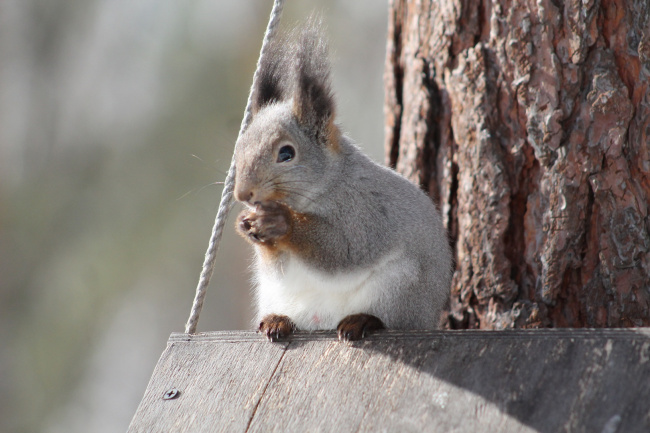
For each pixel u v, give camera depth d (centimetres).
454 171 1148
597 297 1038
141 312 2686
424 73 1179
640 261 1019
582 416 709
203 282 962
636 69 1032
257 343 909
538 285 1071
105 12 2769
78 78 2712
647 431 680
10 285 2453
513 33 1088
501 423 729
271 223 922
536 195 1075
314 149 965
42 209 2530
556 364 756
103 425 2559
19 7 2634
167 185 2580
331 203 970
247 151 938
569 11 1055
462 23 1134
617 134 1027
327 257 955
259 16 2692
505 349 789
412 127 1192
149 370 2692
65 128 2661
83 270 2544
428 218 1011
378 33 2869
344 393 810
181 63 2689
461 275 1120
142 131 2638
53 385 2495
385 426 763
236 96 2639
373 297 963
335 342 877
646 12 1034
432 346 825
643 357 732
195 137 2608
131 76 2720
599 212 1037
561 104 1057
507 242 1094
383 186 988
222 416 834
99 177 2606
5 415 2414
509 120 1096
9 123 2575
